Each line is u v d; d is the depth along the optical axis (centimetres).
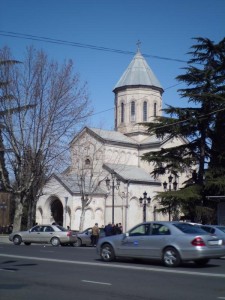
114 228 3244
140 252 1553
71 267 1441
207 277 1225
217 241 1484
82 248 2680
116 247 1622
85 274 1272
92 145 5669
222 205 3453
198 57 3653
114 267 1450
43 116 3459
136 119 6212
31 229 3072
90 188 4722
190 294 966
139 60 6512
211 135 3519
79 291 994
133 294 961
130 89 6297
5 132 3431
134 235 1592
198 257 1420
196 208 3275
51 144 3491
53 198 5300
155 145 5931
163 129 3522
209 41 3575
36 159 3453
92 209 5253
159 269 1401
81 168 4850
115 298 915
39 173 3528
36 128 3450
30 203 3750
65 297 921
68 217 5084
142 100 6234
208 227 2150
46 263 1559
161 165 3641
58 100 3497
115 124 6462
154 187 5594
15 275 1239
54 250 2331
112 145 5784
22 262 1587
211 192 3375
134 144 6016
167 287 1055
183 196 3244
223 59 3547
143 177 5584
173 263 1461
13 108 3403
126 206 5238
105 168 5541
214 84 3475
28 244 3111
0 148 3447
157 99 6344
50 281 1136
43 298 909
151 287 1053
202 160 3512
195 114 3422
